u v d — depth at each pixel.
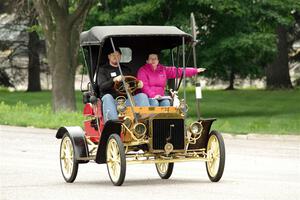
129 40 25.36
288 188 22.09
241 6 56.69
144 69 24.22
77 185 23.16
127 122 23.08
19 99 81.12
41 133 41.91
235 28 57.66
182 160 22.81
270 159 30.69
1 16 92.31
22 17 88.75
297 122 48.97
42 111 53.06
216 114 60.88
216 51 56.50
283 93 82.94
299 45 93.50
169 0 57.62
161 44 25.75
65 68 53.22
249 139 40.12
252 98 77.56
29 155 31.97
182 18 57.19
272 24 59.56
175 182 23.73
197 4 56.59
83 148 23.67
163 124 22.91
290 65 96.25
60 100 53.09
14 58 97.00
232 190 21.66
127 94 23.27
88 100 25.09
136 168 28.03
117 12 59.22
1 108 54.41
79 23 53.84
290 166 28.28
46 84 104.88
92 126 24.72
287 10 58.59
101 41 23.52
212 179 23.48
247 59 58.59
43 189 22.19
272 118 54.22
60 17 52.72
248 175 25.52
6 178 24.86
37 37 94.31
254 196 20.45
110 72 24.38
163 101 23.89
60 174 25.97
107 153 22.97
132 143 22.84
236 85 100.38
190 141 23.27
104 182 23.94
